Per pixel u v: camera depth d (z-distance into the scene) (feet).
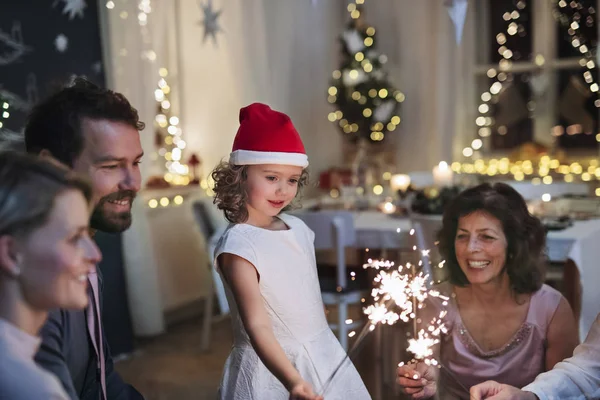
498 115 18.44
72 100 4.33
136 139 4.49
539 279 5.48
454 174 16.28
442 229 5.67
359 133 17.93
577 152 17.53
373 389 5.70
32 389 2.87
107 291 12.67
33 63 11.35
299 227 5.44
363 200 14.01
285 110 17.87
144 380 11.70
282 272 5.07
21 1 11.15
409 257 9.76
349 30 17.75
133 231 13.21
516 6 18.01
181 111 16.21
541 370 5.49
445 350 5.60
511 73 18.26
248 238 5.03
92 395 4.52
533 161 17.46
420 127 18.56
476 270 5.45
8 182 2.98
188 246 15.31
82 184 3.18
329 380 4.58
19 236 2.95
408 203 12.28
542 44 17.74
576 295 9.14
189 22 16.06
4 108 10.90
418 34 18.43
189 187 15.43
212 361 12.61
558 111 17.75
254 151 5.03
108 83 12.76
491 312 5.49
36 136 4.36
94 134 4.28
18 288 3.00
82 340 4.34
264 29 17.25
